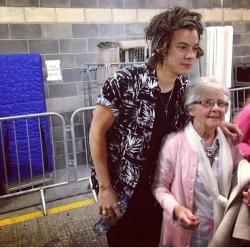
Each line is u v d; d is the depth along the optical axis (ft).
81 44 13.50
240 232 4.35
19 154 11.47
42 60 12.91
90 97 13.96
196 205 4.57
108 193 4.53
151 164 4.67
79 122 14.06
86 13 13.34
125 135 4.45
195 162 4.48
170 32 3.88
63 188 11.78
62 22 12.98
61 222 9.23
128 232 4.98
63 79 13.43
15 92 11.26
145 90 4.29
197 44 4.01
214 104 4.33
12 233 8.71
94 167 4.63
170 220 4.60
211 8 15.79
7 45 12.19
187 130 4.63
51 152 12.19
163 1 14.73
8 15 12.01
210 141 4.60
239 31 16.75
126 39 14.29
